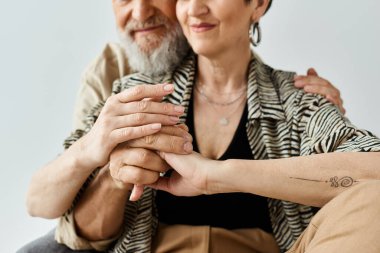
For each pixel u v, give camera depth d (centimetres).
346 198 99
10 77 209
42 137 212
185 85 136
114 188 124
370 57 189
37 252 131
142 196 130
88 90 161
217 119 133
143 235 129
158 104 116
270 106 131
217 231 128
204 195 129
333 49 191
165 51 140
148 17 140
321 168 110
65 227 131
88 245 132
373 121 194
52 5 203
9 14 205
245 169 113
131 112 117
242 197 129
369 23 187
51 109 210
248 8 126
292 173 111
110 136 117
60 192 126
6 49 207
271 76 141
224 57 129
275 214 129
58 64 207
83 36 204
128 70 164
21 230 218
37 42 206
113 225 129
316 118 126
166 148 116
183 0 123
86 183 132
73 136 135
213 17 121
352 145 115
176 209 131
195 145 132
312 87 134
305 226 126
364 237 92
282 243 128
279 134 129
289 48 193
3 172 215
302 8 189
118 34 147
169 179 122
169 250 128
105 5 201
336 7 187
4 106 211
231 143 130
